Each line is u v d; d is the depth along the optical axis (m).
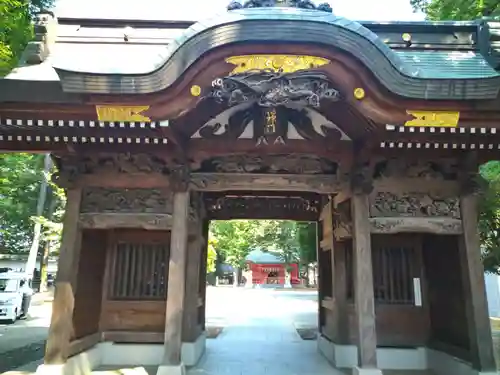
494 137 7.55
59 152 8.16
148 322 9.45
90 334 8.88
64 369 7.39
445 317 8.93
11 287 20.17
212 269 39.25
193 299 9.95
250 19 6.13
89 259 8.90
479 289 7.76
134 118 6.80
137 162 8.37
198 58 6.31
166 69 6.42
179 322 7.65
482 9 10.39
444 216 8.23
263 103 6.99
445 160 8.44
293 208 12.44
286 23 6.14
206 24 6.31
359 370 7.34
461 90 6.40
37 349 11.79
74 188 8.24
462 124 6.93
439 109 6.64
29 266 26.23
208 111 7.65
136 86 6.43
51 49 8.59
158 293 9.63
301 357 10.49
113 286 9.67
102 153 8.34
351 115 7.55
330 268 10.95
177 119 7.11
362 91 6.57
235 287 52.38
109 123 7.08
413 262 9.87
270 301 31.61
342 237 9.30
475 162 8.18
